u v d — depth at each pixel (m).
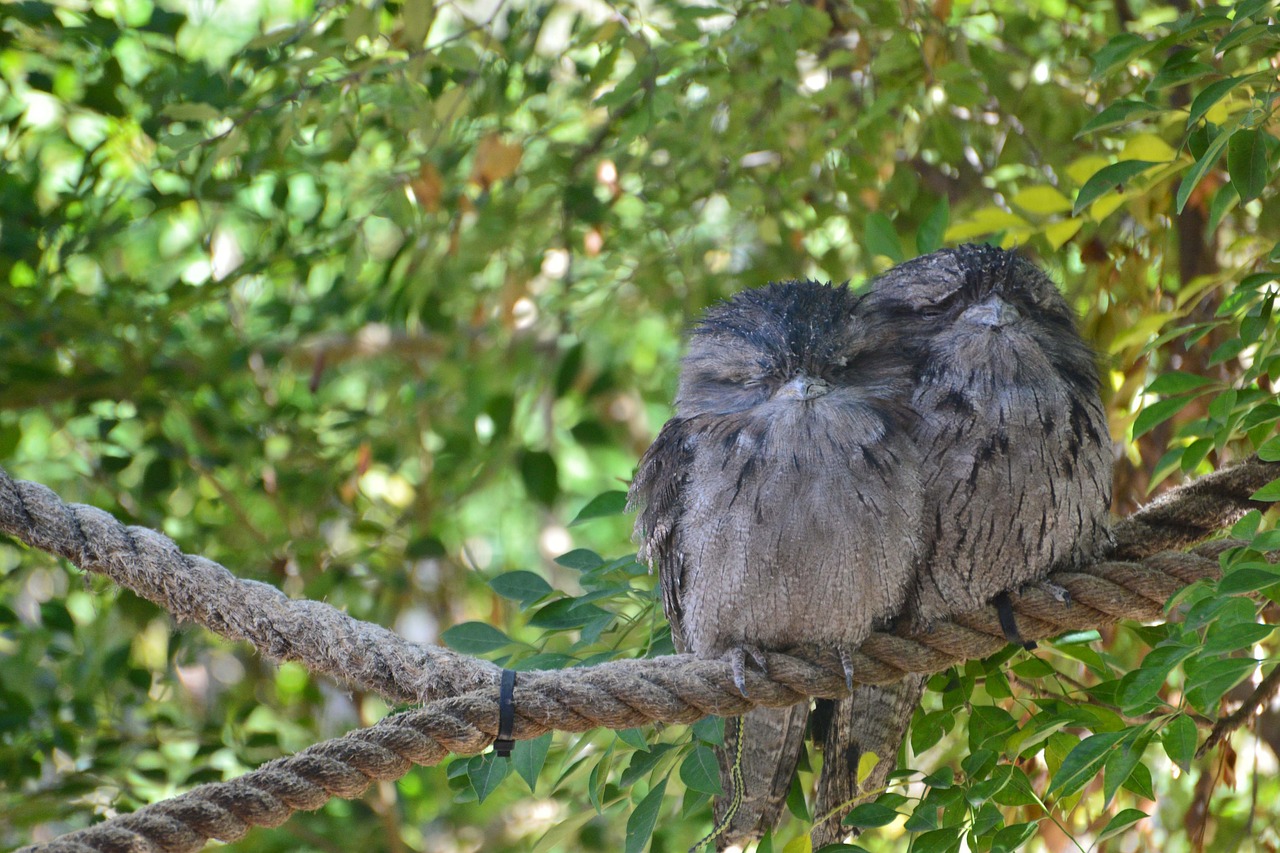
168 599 7.05
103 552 6.98
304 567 13.27
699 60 11.12
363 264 11.11
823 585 8.09
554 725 7.06
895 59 10.38
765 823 8.90
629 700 7.22
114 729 12.44
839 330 8.43
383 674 7.11
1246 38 6.85
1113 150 11.29
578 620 8.56
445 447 14.17
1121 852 10.58
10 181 12.25
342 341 16.02
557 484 14.36
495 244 12.91
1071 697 8.84
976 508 8.44
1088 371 8.95
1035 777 10.00
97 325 12.18
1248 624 6.00
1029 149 11.63
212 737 12.41
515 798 14.19
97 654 12.21
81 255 12.56
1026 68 11.61
